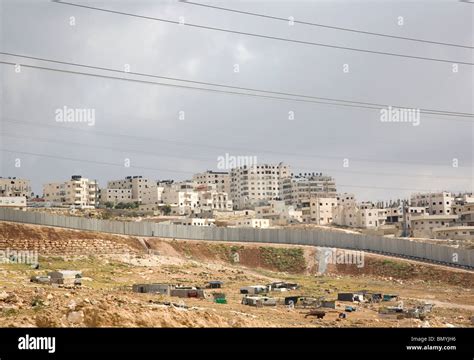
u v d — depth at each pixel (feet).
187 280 567.18
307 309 416.05
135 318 254.47
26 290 346.13
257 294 497.87
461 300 542.16
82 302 270.46
